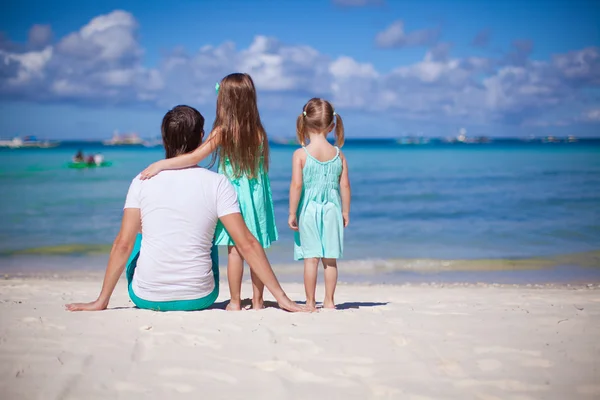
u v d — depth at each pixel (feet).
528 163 116.78
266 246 13.91
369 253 34.35
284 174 93.25
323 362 9.11
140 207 12.52
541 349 9.77
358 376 8.54
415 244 37.22
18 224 44.62
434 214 51.03
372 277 28.04
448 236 40.04
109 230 42.14
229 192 12.73
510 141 409.08
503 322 11.85
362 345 9.97
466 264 30.94
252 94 13.44
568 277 27.55
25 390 7.78
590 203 55.21
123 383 8.12
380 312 13.12
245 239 12.83
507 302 17.90
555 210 51.16
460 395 7.83
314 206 14.34
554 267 29.86
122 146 307.17
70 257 32.45
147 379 8.30
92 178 87.66
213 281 13.03
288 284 25.73
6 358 8.99
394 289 24.00
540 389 8.04
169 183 12.41
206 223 12.48
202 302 12.75
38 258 32.12
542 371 8.71
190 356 9.27
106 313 12.00
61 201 59.31
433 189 70.64
